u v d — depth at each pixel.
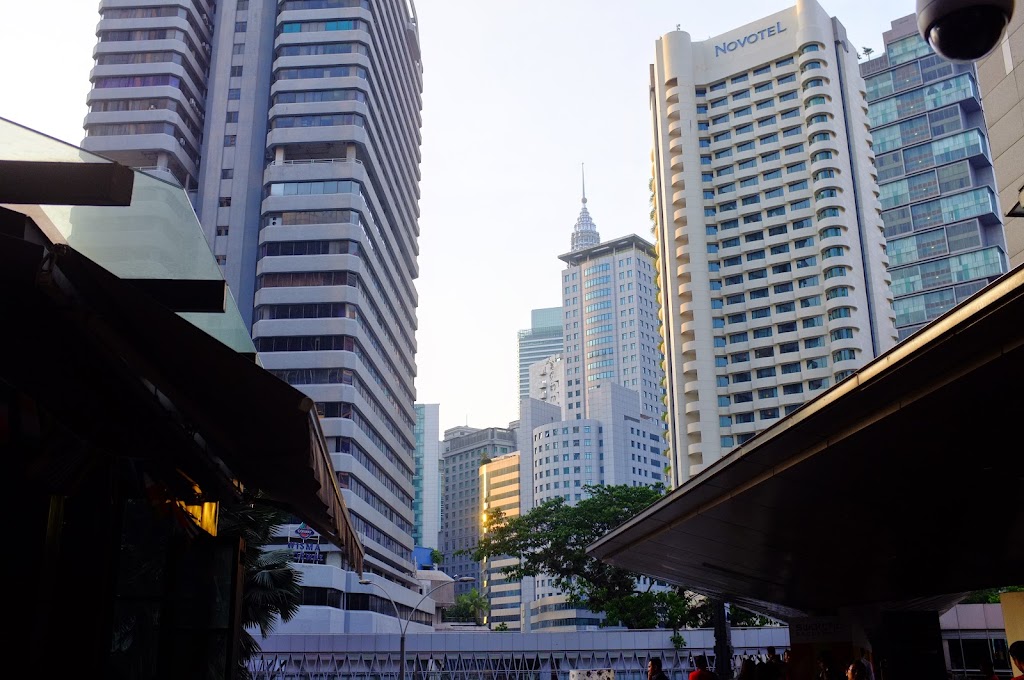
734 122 132.75
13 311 5.89
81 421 7.36
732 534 22.05
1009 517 16.62
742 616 62.72
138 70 98.94
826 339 120.19
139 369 6.41
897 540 19.69
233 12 105.50
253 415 6.74
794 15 131.62
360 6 100.50
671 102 135.38
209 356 6.13
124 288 5.80
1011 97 24.62
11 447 6.97
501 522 70.38
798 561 24.56
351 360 86.88
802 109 128.25
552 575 69.81
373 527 93.00
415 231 129.25
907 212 140.88
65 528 8.40
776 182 127.88
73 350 6.37
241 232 96.06
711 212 131.25
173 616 10.53
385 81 108.81
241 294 93.81
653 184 138.62
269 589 26.47
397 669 74.44
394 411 106.81
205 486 10.75
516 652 74.50
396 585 97.88
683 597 63.53
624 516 67.69
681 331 126.38
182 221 7.50
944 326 10.25
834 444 13.55
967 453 13.09
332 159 95.75
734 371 123.88
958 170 137.88
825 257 121.75
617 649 72.62
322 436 7.81
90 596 8.34
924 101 143.50
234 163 98.94
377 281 101.00
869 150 133.00
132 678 10.30
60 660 8.05
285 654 74.69
